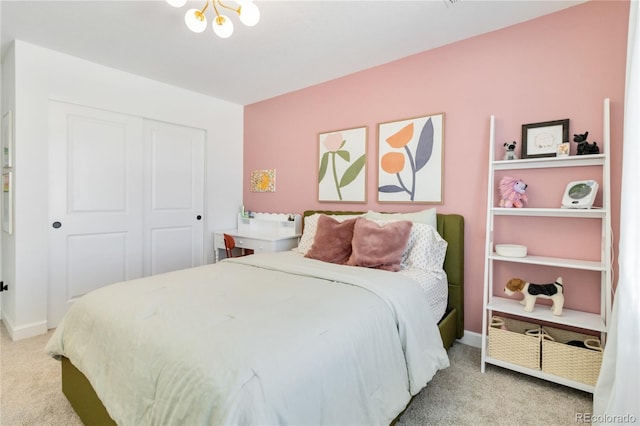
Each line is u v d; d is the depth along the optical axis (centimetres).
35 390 180
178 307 134
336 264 226
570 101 203
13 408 165
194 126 360
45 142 256
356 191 306
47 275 260
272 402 85
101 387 123
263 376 89
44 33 231
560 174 207
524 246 214
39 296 255
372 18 212
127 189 311
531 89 216
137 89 311
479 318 241
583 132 198
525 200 216
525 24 217
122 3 196
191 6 201
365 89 297
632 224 137
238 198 410
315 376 100
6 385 185
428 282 203
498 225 232
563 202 195
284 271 202
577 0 195
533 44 215
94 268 292
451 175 251
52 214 267
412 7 200
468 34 235
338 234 243
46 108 256
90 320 142
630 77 141
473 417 160
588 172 198
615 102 189
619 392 137
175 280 178
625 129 141
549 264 190
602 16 192
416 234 232
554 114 208
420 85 264
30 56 247
